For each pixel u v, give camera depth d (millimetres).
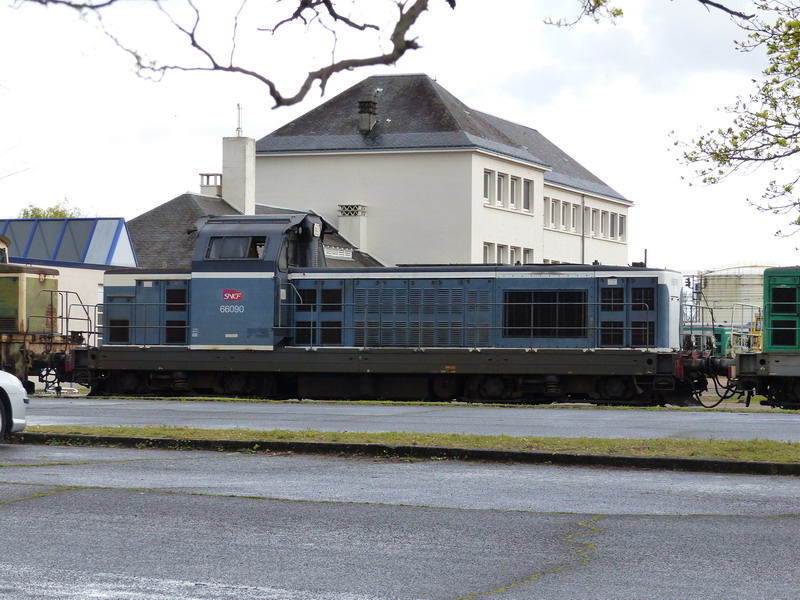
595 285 24922
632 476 12648
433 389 25766
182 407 22250
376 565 7879
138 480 12039
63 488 11398
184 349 26156
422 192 50969
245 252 25906
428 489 11578
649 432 16844
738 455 13312
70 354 27719
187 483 11852
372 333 25938
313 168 52781
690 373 24469
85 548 8398
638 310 24656
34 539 8734
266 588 7145
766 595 7043
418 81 55250
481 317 25484
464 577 7516
